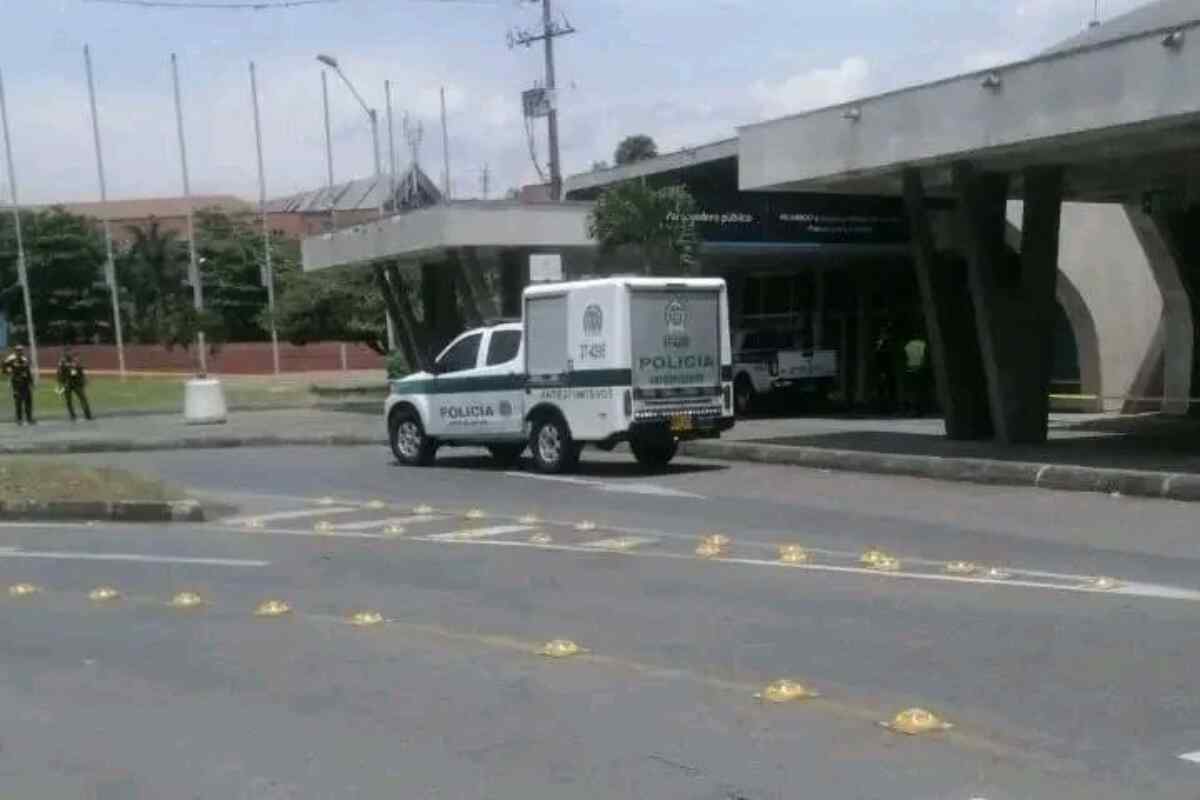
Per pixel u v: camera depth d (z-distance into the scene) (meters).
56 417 37.03
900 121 18.22
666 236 27.47
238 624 9.40
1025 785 5.52
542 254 28.30
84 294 82.00
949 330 20.20
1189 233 25.16
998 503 14.55
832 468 18.58
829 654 7.84
